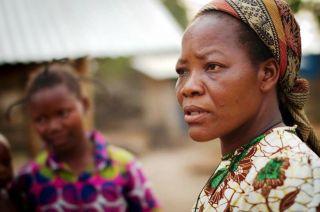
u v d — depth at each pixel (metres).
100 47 3.58
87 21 3.98
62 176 2.41
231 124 1.04
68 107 2.29
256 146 1.05
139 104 19.58
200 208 1.14
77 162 2.42
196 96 1.05
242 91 1.03
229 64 1.03
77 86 2.40
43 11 4.02
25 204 2.47
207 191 1.15
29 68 3.43
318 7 2.57
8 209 2.23
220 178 1.13
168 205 9.94
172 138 19.17
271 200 0.95
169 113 19.41
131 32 3.97
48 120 2.29
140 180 2.52
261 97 1.07
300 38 1.16
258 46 1.05
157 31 4.09
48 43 3.56
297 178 0.94
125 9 4.38
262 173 0.99
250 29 1.05
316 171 0.96
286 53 1.09
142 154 16.91
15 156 12.27
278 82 1.12
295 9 2.32
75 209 2.39
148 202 2.52
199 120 1.04
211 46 1.04
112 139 18.12
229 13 1.06
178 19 12.58
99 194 2.41
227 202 1.03
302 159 0.97
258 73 1.05
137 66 19.52
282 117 1.21
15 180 2.45
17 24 3.79
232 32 1.04
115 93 19.34
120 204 2.45
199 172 13.39
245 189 1.01
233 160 1.10
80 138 2.38
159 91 19.47
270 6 1.08
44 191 2.42
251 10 1.05
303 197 0.93
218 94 1.03
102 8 4.24
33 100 2.29
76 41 3.62
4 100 11.55
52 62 3.11
